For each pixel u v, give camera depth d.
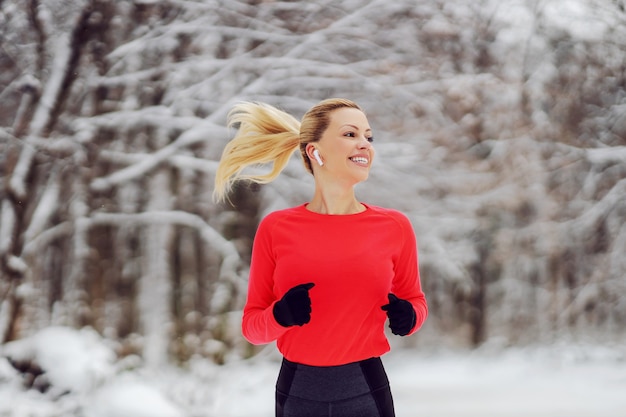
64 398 5.18
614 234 9.77
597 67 9.52
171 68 7.65
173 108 7.46
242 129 2.29
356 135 2.02
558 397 6.62
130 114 7.43
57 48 7.57
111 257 7.72
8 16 7.71
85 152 7.49
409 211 8.08
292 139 2.23
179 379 6.37
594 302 9.84
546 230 9.43
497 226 9.48
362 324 1.93
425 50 8.32
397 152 7.84
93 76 7.61
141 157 7.43
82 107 7.59
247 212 7.81
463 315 9.72
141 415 5.18
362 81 7.77
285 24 8.07
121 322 7.68
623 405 6.12
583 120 9.62
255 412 5.93
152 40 7.66
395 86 7.96
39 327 7.30
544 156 9.26
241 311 7.66
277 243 1.99
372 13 8.06
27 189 7.40
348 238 1.94
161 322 7.55
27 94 7.54
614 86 9.67
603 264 9.80
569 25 9.41
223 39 7.91
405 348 9.62
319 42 7.84
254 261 2.06
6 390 5.19
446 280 9.21
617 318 9.80
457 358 9.42
